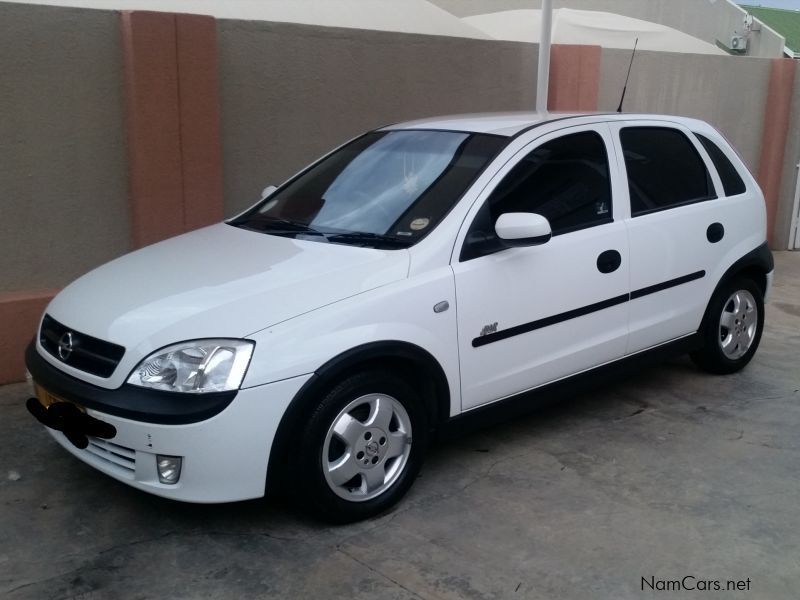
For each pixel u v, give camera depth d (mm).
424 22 7977
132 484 3373
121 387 3309
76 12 5352
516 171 4238
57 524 3703
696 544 3590
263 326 3342
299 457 3443
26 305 5320
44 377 3592
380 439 3686
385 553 3482
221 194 6109
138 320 3418
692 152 5250
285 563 3408
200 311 3387
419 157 4473
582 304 4398
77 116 5473
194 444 3219
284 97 6441
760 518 3824
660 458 4441
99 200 5660
